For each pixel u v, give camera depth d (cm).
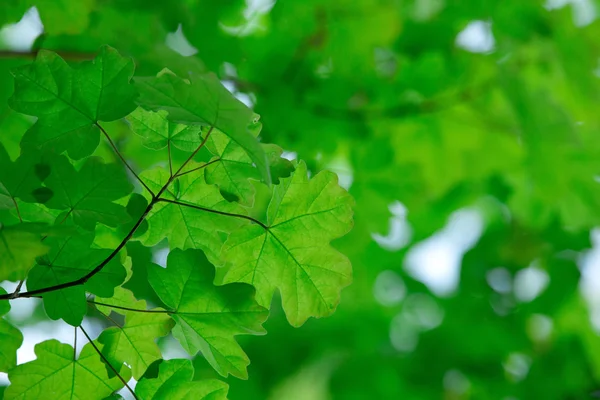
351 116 105
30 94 77
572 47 111
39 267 76
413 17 114
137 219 78
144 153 103
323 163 106
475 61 110
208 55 101
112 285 77
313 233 80
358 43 106
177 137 79
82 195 76
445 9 112
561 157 113
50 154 76
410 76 106
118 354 79
